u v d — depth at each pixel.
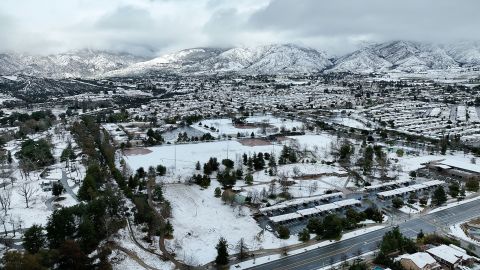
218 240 190.00
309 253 179.38
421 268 157.75
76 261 147.12
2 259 142.50
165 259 169.75
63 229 161.62
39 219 190.00
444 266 166.75
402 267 163.00
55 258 146.25
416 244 185.75
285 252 178.62
